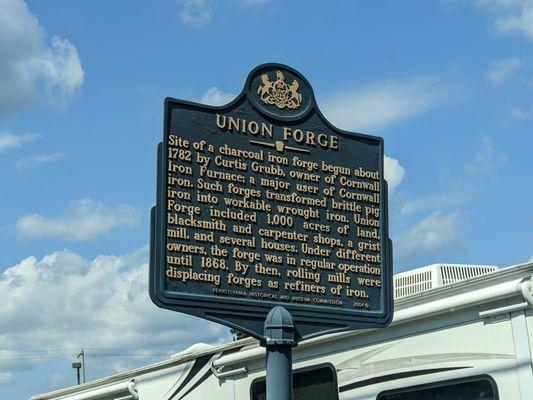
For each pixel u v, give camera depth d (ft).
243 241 30.45
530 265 29.07
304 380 36.11
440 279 37.35
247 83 31.81
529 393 28.40
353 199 32.71
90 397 47.73
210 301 29.37
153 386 43.88
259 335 30.17
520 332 28.94
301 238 31.40
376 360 33.47
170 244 29.30
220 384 39.96
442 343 31.30
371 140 33.68
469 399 30.22
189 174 30.17
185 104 30.66
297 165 32.04
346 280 31.76
